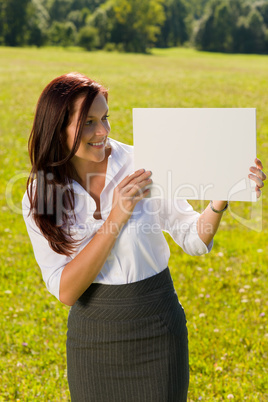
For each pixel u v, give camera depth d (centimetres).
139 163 187
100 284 195
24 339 384
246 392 317
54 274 194
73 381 205
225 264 512
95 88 177
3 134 1163
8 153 997
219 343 371
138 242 191
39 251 199
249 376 334
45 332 395
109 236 184
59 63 3306
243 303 432
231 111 177
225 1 8006
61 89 177
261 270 498
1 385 333
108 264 193
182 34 9212
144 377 196
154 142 185
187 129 181
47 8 9519
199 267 503
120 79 2275
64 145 184
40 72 2495
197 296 448
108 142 198
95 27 7494
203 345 367
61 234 191
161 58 4609
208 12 8088
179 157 183
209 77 2494
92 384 199
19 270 509
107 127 182
